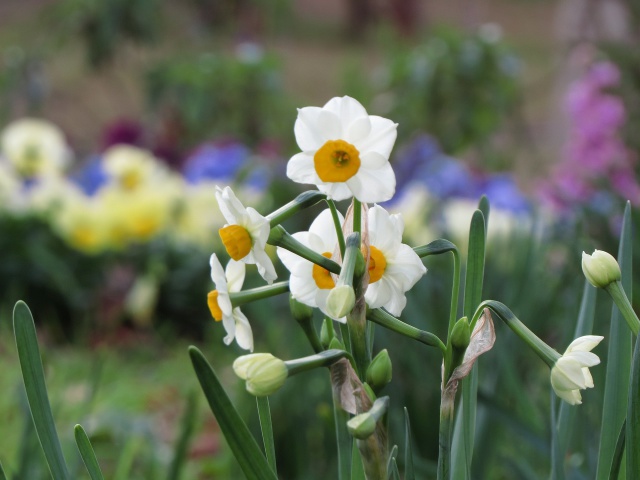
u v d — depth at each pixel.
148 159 2.40
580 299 0.88
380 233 0.56
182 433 0.85
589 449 0.80
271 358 0.54
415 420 1.08
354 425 0.54
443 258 1.47
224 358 1.82
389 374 0.56
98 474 0.59
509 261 1.26
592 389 0.84
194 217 2.24
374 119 0.54
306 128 0.54
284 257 0.57
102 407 1.47
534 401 1.09
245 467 0.55
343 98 0.54
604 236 1.28
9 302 2.13
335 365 0.56
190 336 2.15
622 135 1.98
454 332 0.56
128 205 2.21
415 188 2.06
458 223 1.82
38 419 0.59
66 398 1.52
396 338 1.09
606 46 1.98
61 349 1.98
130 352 1.95
